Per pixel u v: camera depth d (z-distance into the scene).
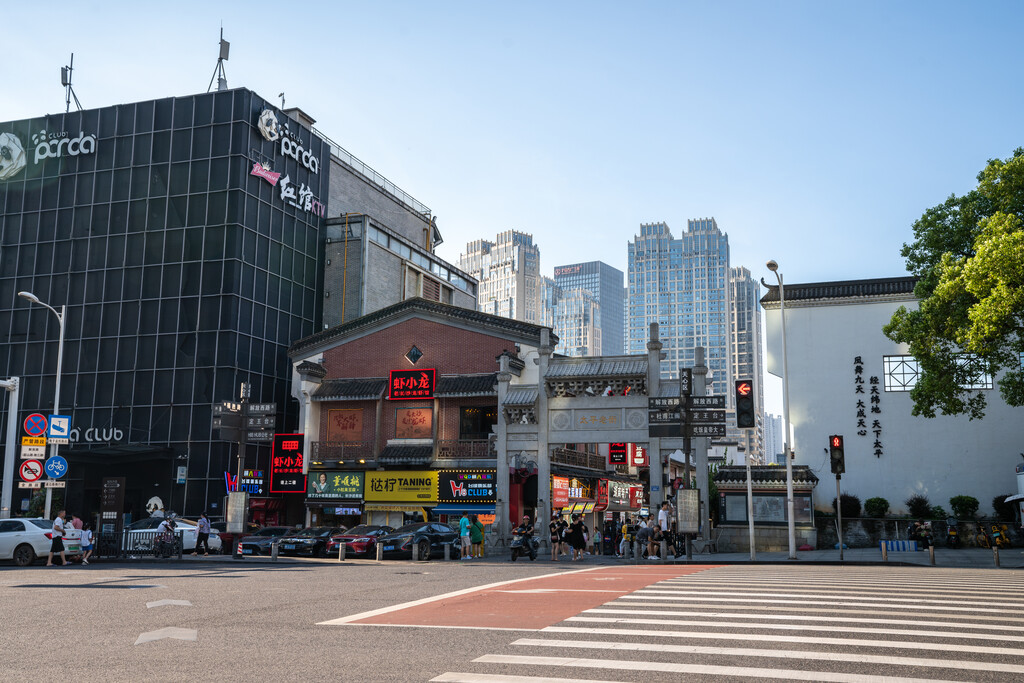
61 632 9.64
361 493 41.88
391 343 44.44
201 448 44.62
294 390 45.06
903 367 39.81
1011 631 9.20
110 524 27.66
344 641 8.80
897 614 10.70
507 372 36.28
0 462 48.00
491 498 39.56
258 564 25.39
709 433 28.47
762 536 36.47
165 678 6.90
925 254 30.12
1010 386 25.89
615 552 36.19
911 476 38.84
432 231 68.94
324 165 54.59
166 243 47.88
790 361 41.25
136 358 46.94
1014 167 25.84
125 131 50.12
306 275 51.88
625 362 35.00
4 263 50.75
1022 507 33.94
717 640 8.67
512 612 11.21
